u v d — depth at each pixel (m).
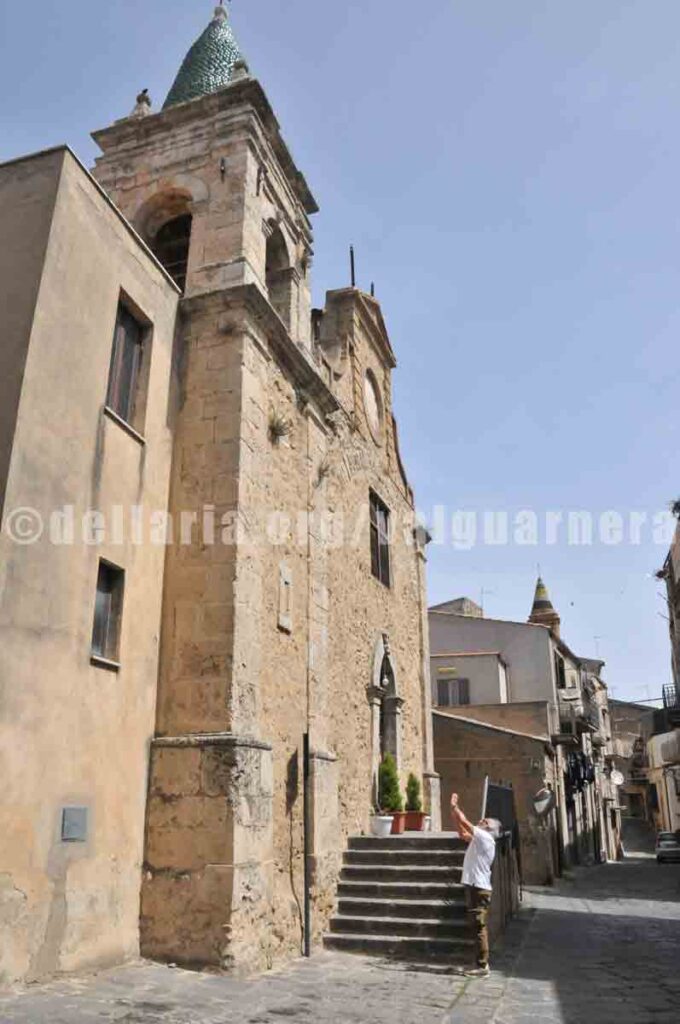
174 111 12.89
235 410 10.51
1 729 6.83
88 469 8.51
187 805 8.85
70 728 7.77
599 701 46.38
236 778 8.84
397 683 17.22
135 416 9.88
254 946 8.69
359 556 15.78
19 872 6.88
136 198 12.86
